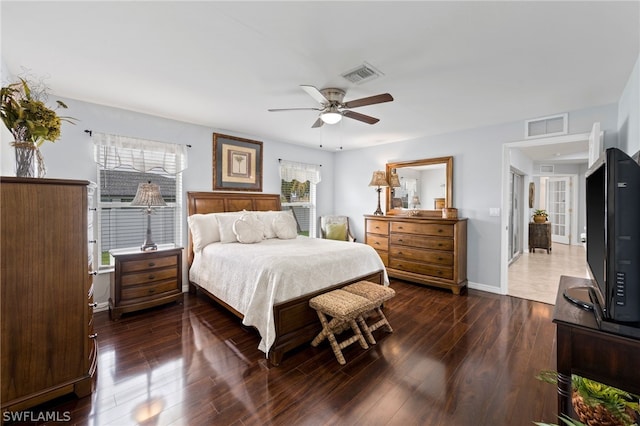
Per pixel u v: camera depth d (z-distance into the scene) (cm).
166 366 211
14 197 154
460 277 390
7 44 192
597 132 268
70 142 299
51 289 166
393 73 233
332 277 275
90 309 190
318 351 237
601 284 129
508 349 238
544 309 330
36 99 219
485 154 398
